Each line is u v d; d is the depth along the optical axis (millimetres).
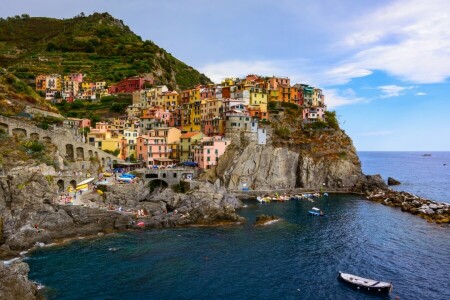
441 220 109438
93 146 137125
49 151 117688
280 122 179000
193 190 122250
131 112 192750
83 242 86688
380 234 96750
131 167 148375
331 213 120438
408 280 68875
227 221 104875
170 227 100188
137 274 69500
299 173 165000
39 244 83500
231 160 149125
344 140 184375
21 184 93250
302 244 87875
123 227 97125
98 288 63719
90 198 107250
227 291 63750
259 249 83938
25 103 143375
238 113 158125
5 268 57406
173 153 158125
